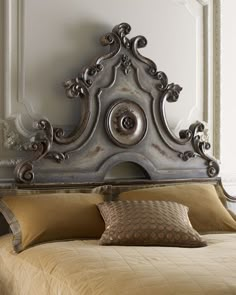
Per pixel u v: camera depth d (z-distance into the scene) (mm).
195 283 1938
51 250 2580
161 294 1860
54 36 3383
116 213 2943
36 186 3143
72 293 2094
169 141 3699
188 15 3980
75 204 3016
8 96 3217
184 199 3307
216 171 3898
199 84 4047
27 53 3285
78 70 3473
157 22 3820
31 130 3297
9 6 3209
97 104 3398
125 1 3668
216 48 4117
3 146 3207
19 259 2654
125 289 1944
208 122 4074
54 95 3381
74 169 3318
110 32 3590
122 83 3510
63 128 3396
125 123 3500
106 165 3428
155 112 3652
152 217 2910
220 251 2572
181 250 2594
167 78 3691
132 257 2377
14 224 2859
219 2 4109
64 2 3422
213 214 3287
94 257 2377
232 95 4211
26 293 2469
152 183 3555
